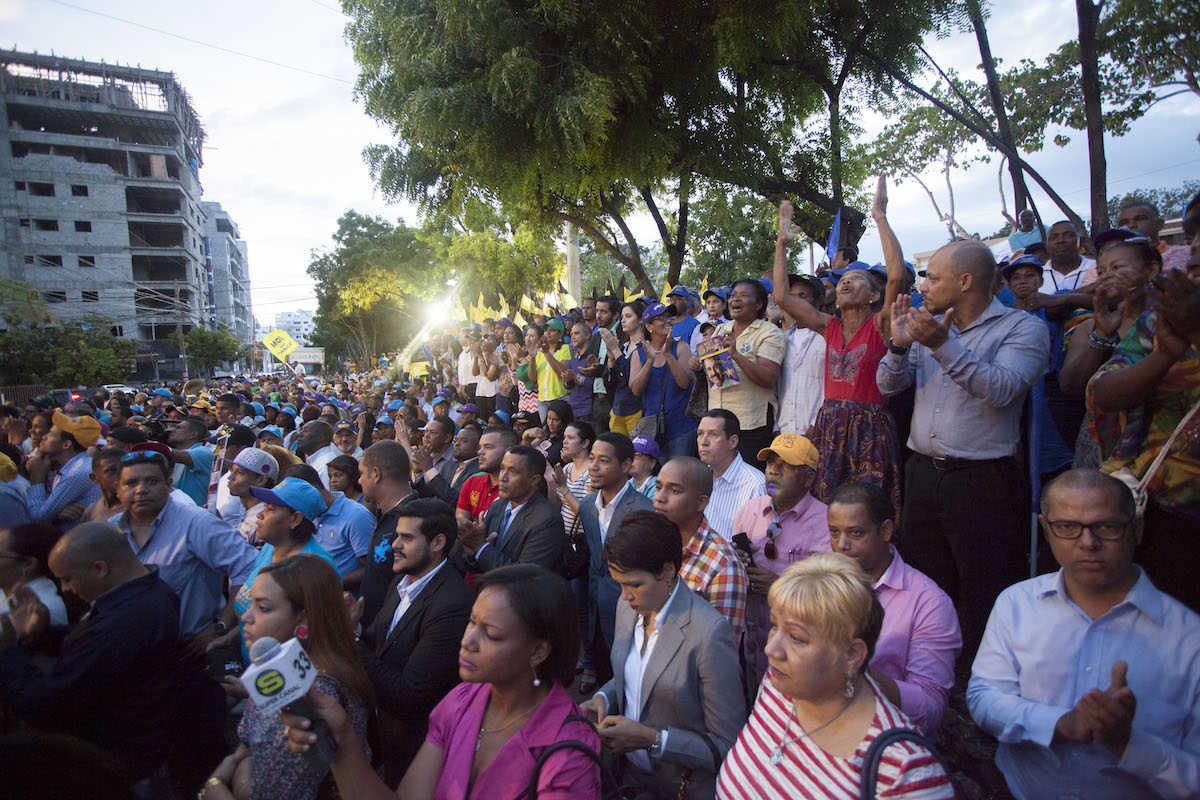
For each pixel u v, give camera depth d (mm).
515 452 4664
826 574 1956
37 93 67812
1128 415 2975
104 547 3104
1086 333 3861
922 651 2842
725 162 12070
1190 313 2555
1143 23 5734
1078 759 2230
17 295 36094
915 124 13680
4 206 63250
